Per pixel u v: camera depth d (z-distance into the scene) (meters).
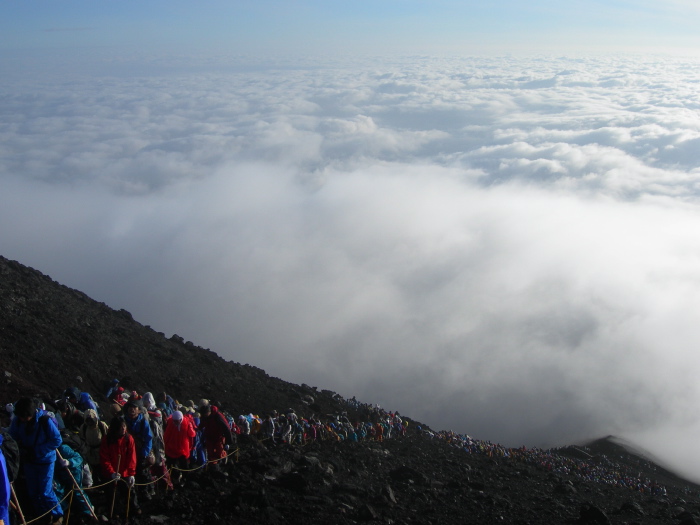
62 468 8.13
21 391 14.09
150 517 9.01
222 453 11.64
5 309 19.94
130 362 21.14
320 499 11.22
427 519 11.84
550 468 27.75
